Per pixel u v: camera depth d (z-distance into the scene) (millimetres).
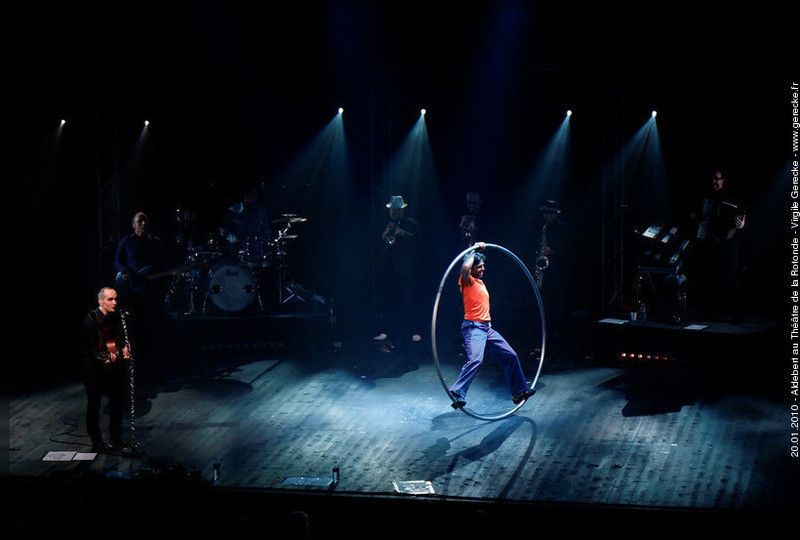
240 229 12516
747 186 13375
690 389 9531
